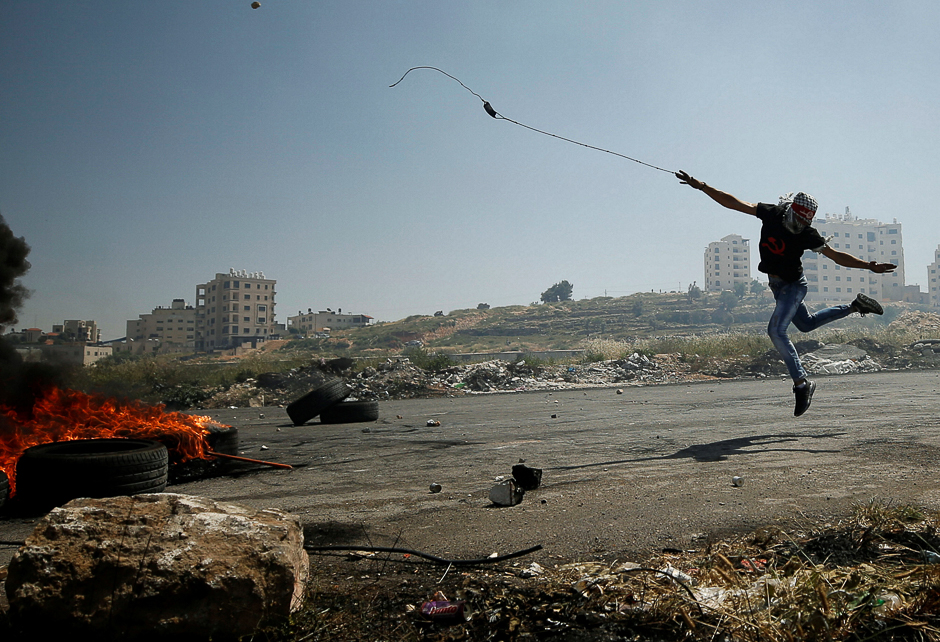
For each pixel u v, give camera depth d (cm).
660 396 1862
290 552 284
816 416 1083
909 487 503
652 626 267
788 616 254
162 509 294
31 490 542
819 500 477
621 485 575
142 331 18175
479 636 272
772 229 720
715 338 3594
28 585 262
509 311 15488
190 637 262
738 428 970
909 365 2917
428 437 1070
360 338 12712
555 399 1973
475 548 399
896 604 259
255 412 1934
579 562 361
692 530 416
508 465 730
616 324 13712
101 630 257
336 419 1443
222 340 17350
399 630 280
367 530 456
